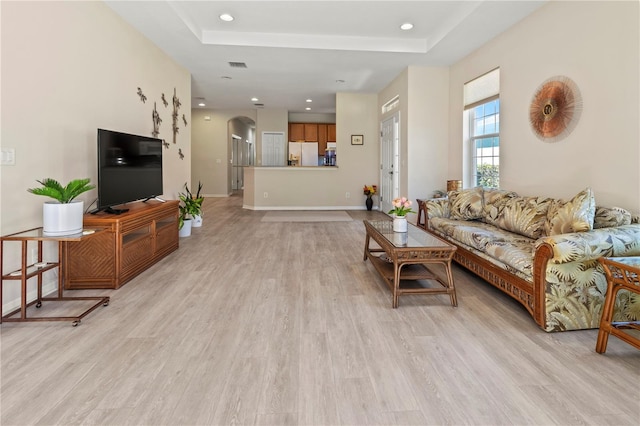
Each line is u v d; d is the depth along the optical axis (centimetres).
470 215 385
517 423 138
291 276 325
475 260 301
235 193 1160
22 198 247
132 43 397
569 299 212
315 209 831
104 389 158
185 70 564
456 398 153
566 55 319
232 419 140
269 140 1001
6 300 239
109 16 352
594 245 203
